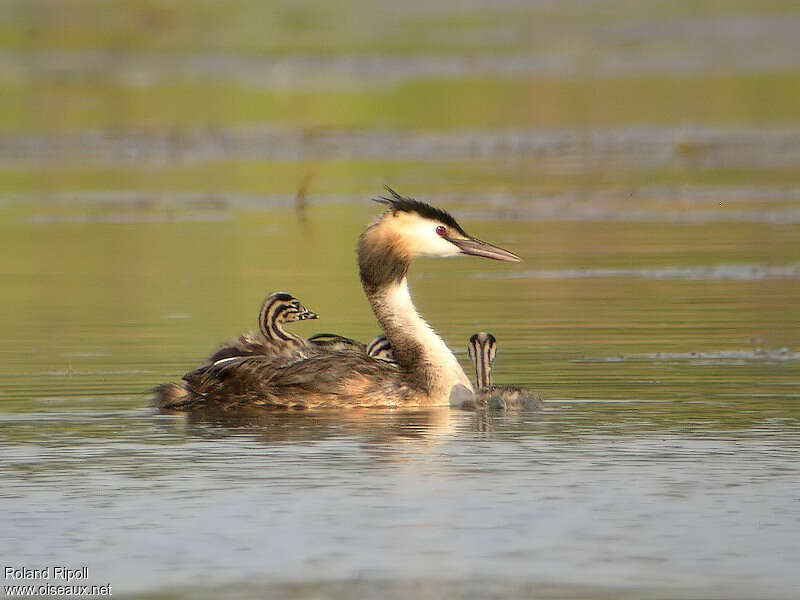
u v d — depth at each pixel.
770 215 30.75
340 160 42.41
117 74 64.75
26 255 26.94
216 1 86.75
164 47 72.69
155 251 27.28
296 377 14.09
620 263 24.92
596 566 9.01
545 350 17.02
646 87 58.66
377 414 13.77
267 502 10.38
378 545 9.41
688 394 14.23
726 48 71.62
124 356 17.03
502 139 45.84
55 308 20.95
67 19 77.44
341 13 86.38
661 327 18.61
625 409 13.53
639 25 80.62
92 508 10.27
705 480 10.85
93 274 24.50
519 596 8.53
